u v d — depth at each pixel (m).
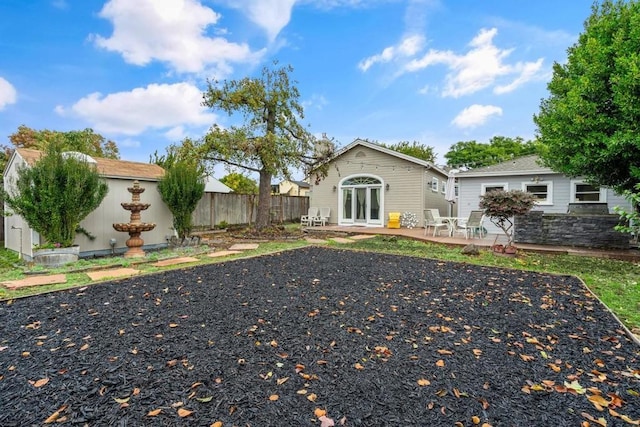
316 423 1.87
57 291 4.54
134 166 9.91
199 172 9.88
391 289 4.74
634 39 6.71
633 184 7.51
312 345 2.88
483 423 1.87
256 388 2.21
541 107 10.07
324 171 13.15
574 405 2.04
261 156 10.85
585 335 3.12
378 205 15.45
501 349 2.82
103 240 8.28
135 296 4.34
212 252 8.20
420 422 1.88
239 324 3.38
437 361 2.60
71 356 2.65
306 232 12.98
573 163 7.77
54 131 20.22
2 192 7.05
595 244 8.59
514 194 7.72
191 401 2.06
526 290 4.72
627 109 6.53
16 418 1.89
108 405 2.02
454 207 19.56
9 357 2.63
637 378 2.35
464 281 5.23
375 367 2.50
